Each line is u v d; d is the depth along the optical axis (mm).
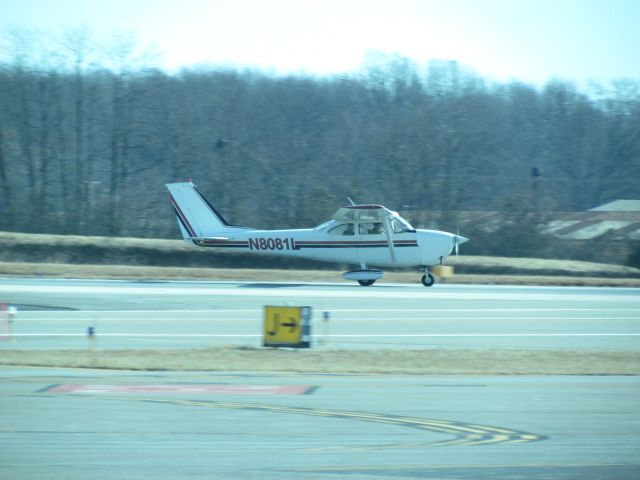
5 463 33500
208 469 32938
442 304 100812
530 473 32906
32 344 68875
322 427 39688
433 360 62125
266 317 67312
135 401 45094
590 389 50406
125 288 114125
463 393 48562
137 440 37062
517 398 47156
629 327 84125
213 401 45438
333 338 74750
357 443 36938
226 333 76250
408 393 48406
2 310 90062
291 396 47156
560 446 36875
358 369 57969
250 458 34500
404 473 32688
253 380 52750
